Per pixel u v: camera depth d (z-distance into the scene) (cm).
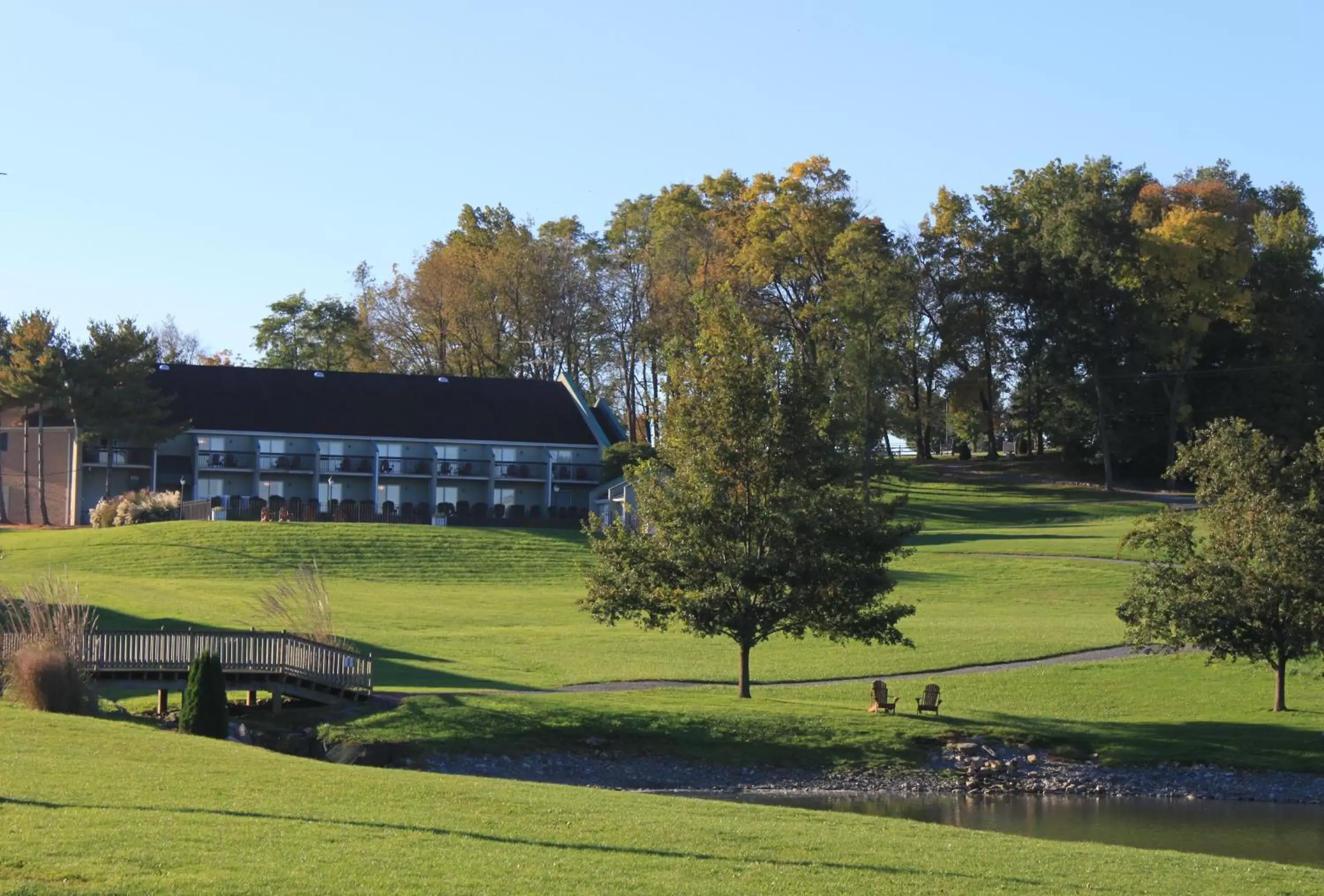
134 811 2134
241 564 7888
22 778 2381
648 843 2188
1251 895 2166
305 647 4206
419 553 8462
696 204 13338
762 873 2022
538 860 1997
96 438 9800
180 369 10962
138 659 4103
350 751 3800
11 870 1709
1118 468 12444
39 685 3672
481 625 6384
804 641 5994
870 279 10394
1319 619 4516
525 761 3900
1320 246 11906
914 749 4147
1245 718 4578
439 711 4188
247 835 2017
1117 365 11512
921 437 13412
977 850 2383
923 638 5953
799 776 3934
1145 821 3491
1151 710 4728
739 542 4600
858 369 9850
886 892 1956
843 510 4562
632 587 4672
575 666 5372
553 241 13075
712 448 4612
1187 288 11362
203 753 2930
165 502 9400
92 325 10056
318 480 10638
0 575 7219
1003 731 4303
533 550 8794
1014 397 12812
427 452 11056
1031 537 9356
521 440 11244
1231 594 4541
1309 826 3450
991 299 12462
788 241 11862
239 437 10531
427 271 12812
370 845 2016
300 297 14600
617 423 11825
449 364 13125
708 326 4794
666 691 4756
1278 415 11388
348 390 11238
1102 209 11556
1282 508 4578
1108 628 6212
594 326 12669
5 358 10956
